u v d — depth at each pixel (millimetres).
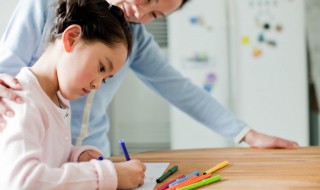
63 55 798
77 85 786
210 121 1327
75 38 787
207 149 1202
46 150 805
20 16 1045
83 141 1257
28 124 714
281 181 830
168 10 1135
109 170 742
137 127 3078
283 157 1061
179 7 1213
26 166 661
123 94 3066
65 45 788
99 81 800
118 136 3088
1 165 671
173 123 2789
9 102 752
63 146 886
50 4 1016
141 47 1317
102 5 841
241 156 1089
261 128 2746
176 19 2744
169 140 3059
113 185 736
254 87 2736
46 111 795
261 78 2730
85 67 772
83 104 1187
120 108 3076
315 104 2900
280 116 2738
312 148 1174
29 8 1038
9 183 653
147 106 3061
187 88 1356
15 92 766
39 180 660
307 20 2797
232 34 2732
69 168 705
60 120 853
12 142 682
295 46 2713
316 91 2822
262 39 2719
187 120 2768
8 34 1052
